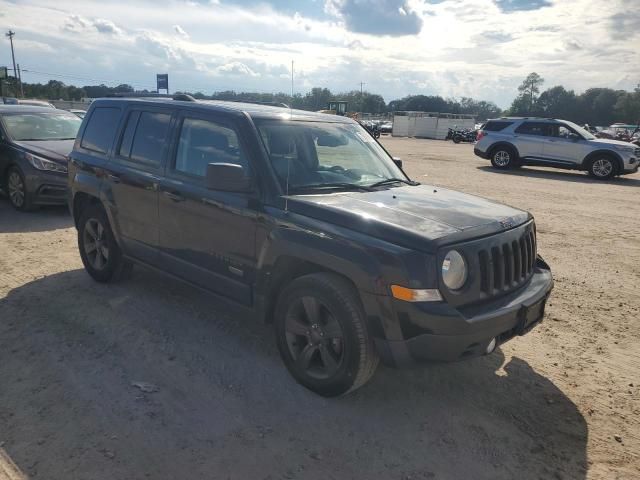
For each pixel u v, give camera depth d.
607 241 8.34
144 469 2.84
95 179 5.30
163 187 4.48
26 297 5.16
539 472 2.96
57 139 9.70
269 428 3.24
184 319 4.75
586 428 3.39
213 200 4.04
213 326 4.64
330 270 3.51
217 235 4.06
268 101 5.43
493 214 3.72
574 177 17.44
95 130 5.56
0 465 2.83
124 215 4.98
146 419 3.28
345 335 3.33
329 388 3.50
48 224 8.24
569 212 10.73
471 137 49.31
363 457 3.02
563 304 5.55
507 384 3.90
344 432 3.24
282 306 3.71
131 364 3.95
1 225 8.09
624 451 3.17
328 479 2.83
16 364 3.90
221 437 3.14
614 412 3.58
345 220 3.38
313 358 3.65
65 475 2.77
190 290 5.45
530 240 3.83
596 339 4.71
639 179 17.62
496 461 3.04
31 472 2.78
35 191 8.70
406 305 3.05
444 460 3.03
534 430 3.35
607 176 17.08
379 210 3.52
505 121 19.25
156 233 4.66
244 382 3.75
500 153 19.12
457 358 3.16
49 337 4.33
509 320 3.31
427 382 3.88
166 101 4.89
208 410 3.41
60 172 8.71
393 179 4.59
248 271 3.88
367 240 3.21
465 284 3.21
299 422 3.32
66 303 5.03
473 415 3.48
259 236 3.74
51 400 3.45
